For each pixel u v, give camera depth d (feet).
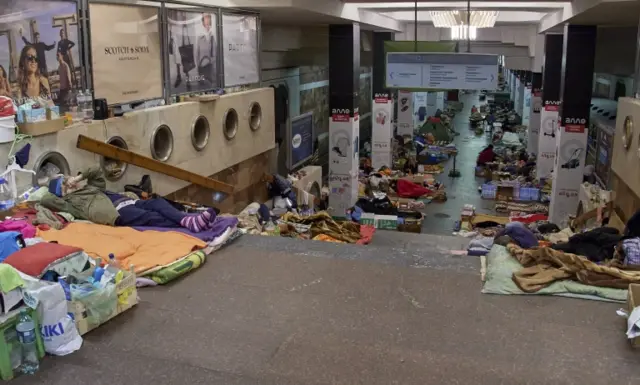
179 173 23.06
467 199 51.06
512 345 10.83
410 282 13.79
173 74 23.65
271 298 12.85
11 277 9.52
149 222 16.61
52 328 10.21
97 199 16.49
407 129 68.28
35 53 16.75
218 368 10.01
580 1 28.55
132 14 20.81
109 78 19.89
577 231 27.66
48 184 16.44
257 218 24.53
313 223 26.94
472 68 33.47
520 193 50.06
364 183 49.75
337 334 11.21
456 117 117.70
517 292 13.10
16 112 15.69
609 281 13.09
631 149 23.54
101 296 11.44
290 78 48.16
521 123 94.63
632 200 24.41
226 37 27.78
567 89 37.29
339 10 34.35
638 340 10.68
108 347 10.69
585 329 11.48
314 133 55.31
